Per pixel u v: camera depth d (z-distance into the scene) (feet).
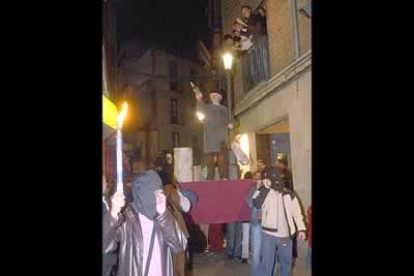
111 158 13.78
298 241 16.65
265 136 26.78
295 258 16.65
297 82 20.48
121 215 8.93
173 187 11.92
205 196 12.09
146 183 8.97
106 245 8.90
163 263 8.89
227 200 12.28
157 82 43.80
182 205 11.78
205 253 20.59
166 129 47.06
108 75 33.83
